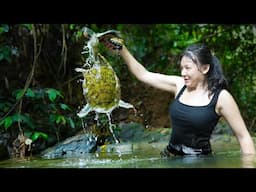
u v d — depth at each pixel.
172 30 6.39
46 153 3.66
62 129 4.20
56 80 4.79
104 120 4.21
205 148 2.98
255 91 5.85
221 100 2.88
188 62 2.92
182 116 2.94
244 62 5.93
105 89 2.97
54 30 4.86
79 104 4.70
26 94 4.00
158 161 2.64
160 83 3.22
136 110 5.03
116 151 3.53
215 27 6.11
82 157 3.15
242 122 2.88
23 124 3.94
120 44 3.21
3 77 4.34
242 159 2.59
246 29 5.97
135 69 3.27
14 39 4.53
